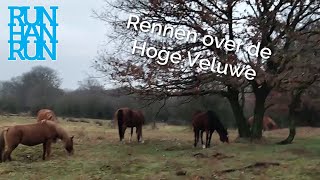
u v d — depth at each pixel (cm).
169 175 1176
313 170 1152
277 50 1783
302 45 1727
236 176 1138
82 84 4612
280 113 3712
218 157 1427
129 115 2002
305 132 3016
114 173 1221
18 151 1614
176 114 4025
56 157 1545
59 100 4625
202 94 1989
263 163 1258
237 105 2062
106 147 1791
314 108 3662
